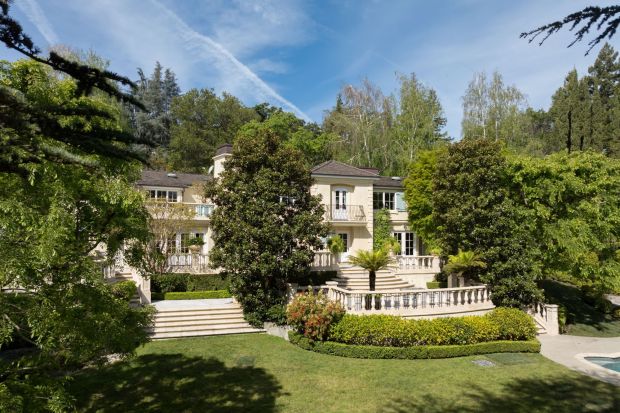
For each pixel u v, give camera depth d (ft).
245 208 69.21
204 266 91.25
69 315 24.31
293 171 72.18
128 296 35.29
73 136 16.19
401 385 47.26
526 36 19.84
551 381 49.19
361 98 162.50
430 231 104.94
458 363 55.52
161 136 213.66
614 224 76.54
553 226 74.49
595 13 18.01
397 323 59.21
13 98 14.53
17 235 22.49
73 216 27.20
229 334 68.54
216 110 211.82
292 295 70.54
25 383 21.99
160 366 52.21
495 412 40.52
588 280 93.61
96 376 48.37
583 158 78.13
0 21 14.14
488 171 75.92
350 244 109.91
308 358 56.34
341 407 41.47
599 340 69.97
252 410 40.55
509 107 147.43
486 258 74.08
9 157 15.69
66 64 15.84
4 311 22.12
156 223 85.10
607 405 42.24
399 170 158.20
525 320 64.69
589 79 172.76
